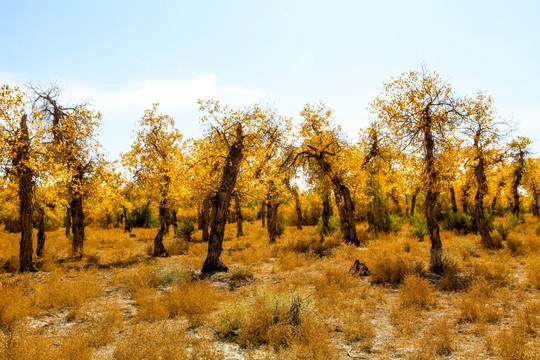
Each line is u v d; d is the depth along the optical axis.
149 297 7.53
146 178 16.88
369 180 21.80
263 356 4.50
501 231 17.58
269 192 15.18
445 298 7.54
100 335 5.15
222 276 10.74
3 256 15.05
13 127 10.88
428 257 12.58
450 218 21.06
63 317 6.57
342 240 18.44
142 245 19.14
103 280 10.38
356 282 8.96
